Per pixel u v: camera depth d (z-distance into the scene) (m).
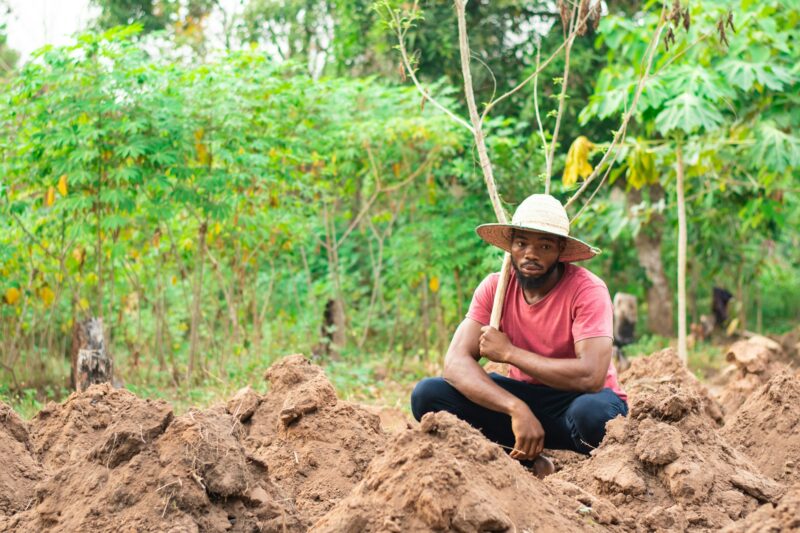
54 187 7.50
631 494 3.35
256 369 8.66
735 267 13.75
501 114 12.38
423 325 10.05
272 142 8.01
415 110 9.48
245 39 13.85
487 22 11.91
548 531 2.78
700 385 5.63
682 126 7.01
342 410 4.17
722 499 3.27
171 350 8.67
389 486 2.82
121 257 7.92
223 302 10.66
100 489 3.09
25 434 3.78
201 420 3.20
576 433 4.06
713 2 8.07
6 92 7.61
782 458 4.00
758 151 8.06
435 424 2.98
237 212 8.16
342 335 10.20
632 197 12.91
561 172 11.66
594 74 11.94
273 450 4.05
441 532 2.67
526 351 4.09
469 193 9.95
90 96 7.19
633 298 10.09
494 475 2.88
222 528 3.00
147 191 7.75
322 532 2.75
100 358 6.67
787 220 13.78
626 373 5.99
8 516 3.34
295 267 11.72
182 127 7.41
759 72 7.51
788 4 8.44
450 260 9.38
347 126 9.36
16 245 7.89
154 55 10.90
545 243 4.00
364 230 10.73
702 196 9.91
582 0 4.75
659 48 7.73
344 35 12.24
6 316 8.46
